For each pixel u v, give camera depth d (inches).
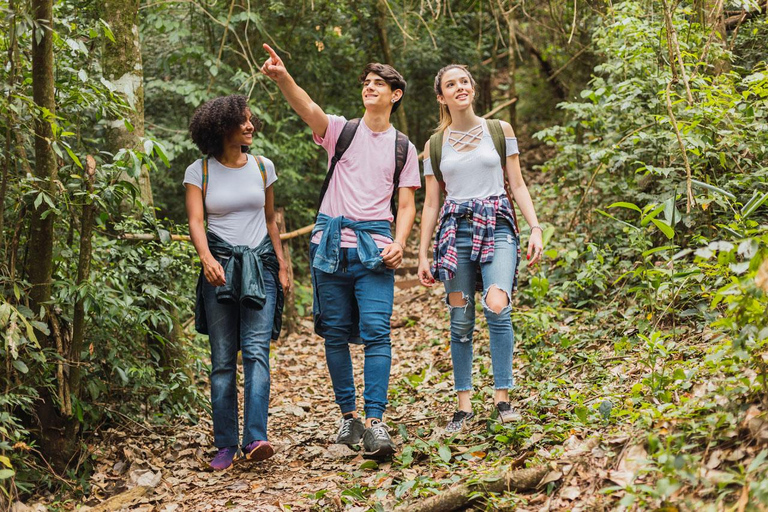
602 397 129.7
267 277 139.1
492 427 125.5
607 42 208.4
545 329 169.8
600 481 94.4
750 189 157.3
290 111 337.4
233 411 136.5
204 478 131.2
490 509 98.5
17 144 127.2
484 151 133.7
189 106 313.9
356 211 135.3
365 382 132.0
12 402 114.2
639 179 195.6
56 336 129.9
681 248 169.8
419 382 166.7
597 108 210.8
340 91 376.2
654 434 93.2
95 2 171.8
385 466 124.2
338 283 136.1
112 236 158.7
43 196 117.5
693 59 180.4
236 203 137.0
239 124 134.7
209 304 137.6
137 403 155.1
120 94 165.0
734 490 80.9
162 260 158.7
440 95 138.8
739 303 89.4
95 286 132.0
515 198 138.2
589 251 193.5
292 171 314.5
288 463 136.9
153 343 164.1
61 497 123.1
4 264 124.2
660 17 184.4
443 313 252.4
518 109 500.1
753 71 178.7
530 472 101.8
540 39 439.8
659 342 124.6
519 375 160.2
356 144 136.2
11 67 114.3
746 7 164.7
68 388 129.6
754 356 96.7
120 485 130.4
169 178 303.3
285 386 204.1
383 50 379.9
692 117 162.1
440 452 114.9
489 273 131.2
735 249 97.7
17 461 118.6
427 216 141.0
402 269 317.7
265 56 323.6
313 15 325.4
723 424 91.5
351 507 108.3
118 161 132.0
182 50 294.0
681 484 84.3
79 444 133.3
